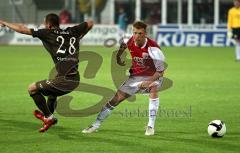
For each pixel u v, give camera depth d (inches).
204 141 796.0
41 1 3176.7
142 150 741.9
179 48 2898.6
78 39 845.2
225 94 1294.3
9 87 1397.6
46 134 838.5
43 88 827.4
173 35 3029.0
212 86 1438.2
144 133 849.5
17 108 1081.4
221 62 2137.1
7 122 936.3
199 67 1940.2
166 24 3046.3
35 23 3147.1
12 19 3137.3
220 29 3016.7
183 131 866.8
